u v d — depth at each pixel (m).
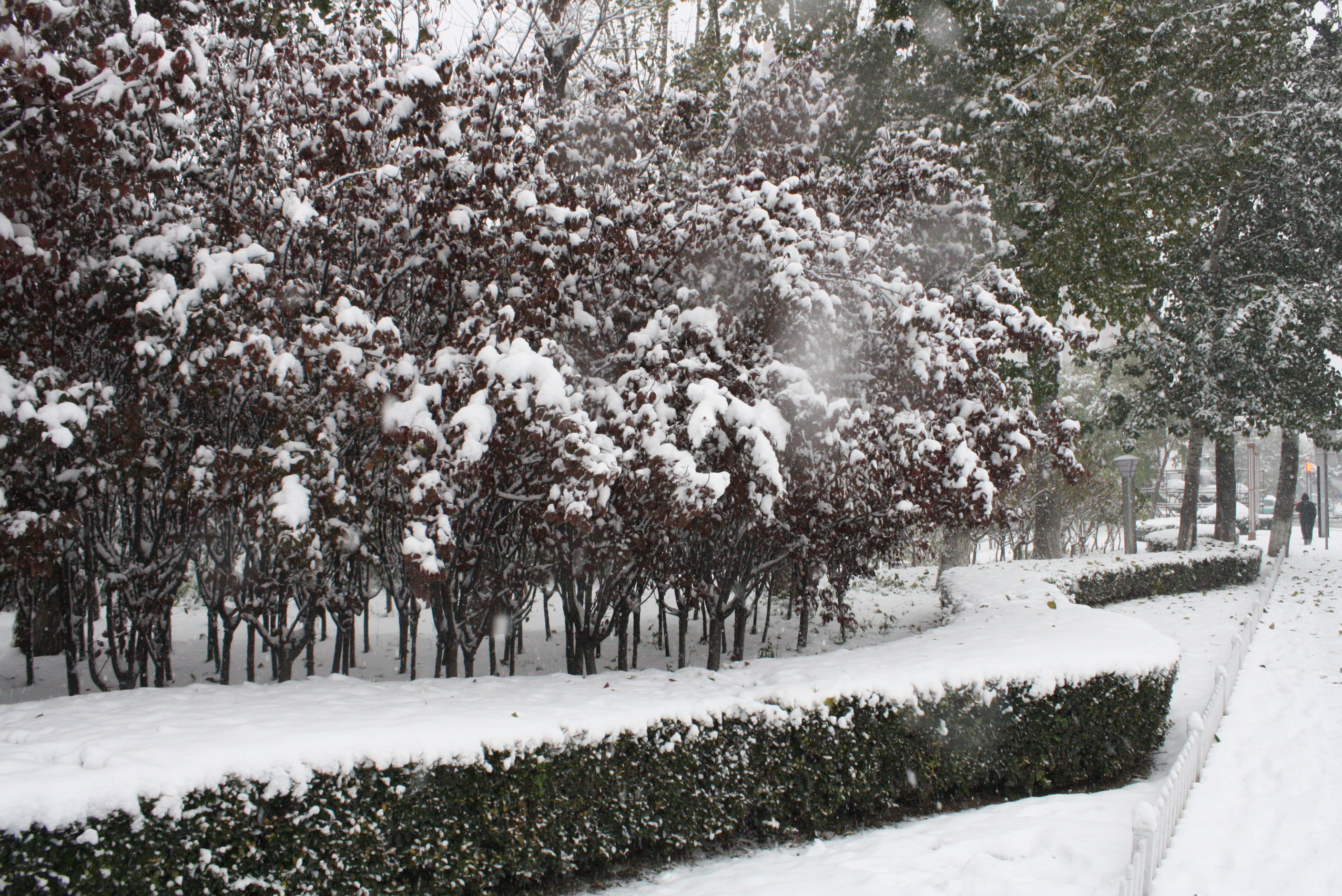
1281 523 28.58
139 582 6.74
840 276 6.80
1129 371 23.98
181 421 6.36
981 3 13.59
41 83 4.77
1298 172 21.58
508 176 6.39
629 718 5.35
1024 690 6.94
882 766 6.27
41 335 5.48
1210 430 22.45
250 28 7.16
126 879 3.75
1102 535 40.16
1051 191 14.51
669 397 6.46
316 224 6.24
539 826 4.93
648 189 8.05
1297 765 7.11
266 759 4.14
